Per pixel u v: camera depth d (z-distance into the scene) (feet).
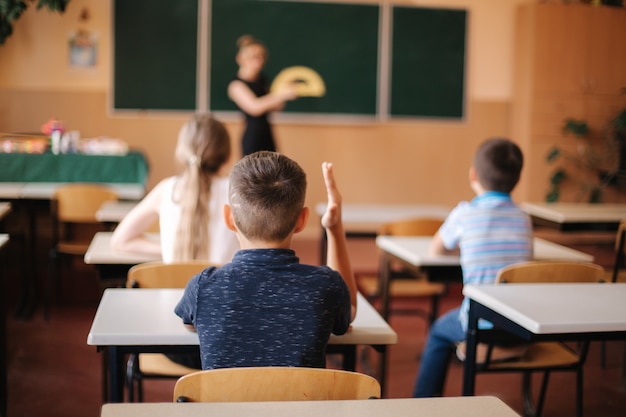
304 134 22.08
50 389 10.93
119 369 5.76
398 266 16.75
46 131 18.56
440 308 16.37
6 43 20.58
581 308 6.45
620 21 22.58
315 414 4.05
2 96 20.71
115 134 21.17
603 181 22.90
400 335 14.14
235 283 5.15
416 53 22.21
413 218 13.44
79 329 14.15
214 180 8.11
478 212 8.77
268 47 21.40
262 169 5.30
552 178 22.68
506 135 23.21
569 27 22.24
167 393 10.87
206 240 7.91
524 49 22.44
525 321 6.12
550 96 22.36
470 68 22.68
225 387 4.42
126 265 9.11
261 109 17.87
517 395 11.08
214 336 5.09
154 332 5.68
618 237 11.97
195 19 21.01
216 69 21.21
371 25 21.86
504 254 8.66
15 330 13.93
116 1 20.66
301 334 5.08
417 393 9.09
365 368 11.89
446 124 22.74
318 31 21.61
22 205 15.15
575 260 9.89
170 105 21.18
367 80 22.03
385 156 22.59
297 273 5.20
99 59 20.98
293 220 5.30
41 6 19.17
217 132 8.16
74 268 17.04
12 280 17.02
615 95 22.79
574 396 11.09
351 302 6.00
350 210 14.48
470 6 22.45
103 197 14.97
